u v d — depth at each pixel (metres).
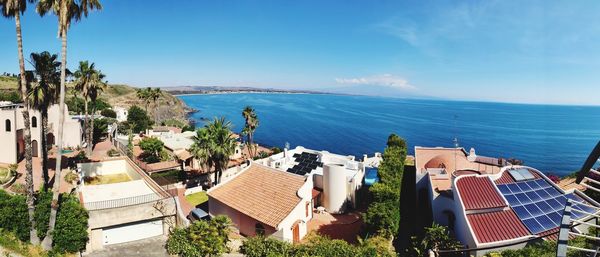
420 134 175.38
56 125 60.06
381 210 30.58
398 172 40.62
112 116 111.25
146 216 31.95
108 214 30.28
